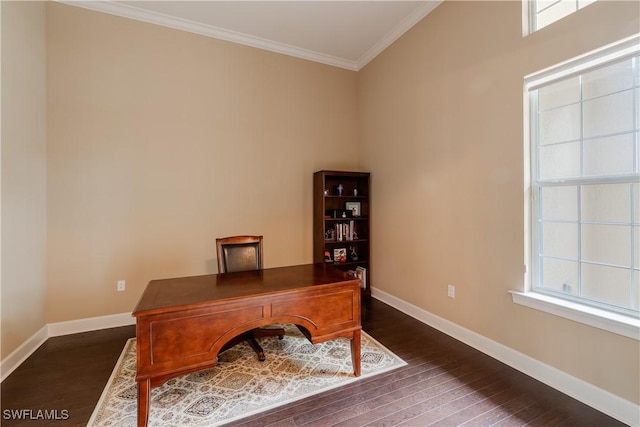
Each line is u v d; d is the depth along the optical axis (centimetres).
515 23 220
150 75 316
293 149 391
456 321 276
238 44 358
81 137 289
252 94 367
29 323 247
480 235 252
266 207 376
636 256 172
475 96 253
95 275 296
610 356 172
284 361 236
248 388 200
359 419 172
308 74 400
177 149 329
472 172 258
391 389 200
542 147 216
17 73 232
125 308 308
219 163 349
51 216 279
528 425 167
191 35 334
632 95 171
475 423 169
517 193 222
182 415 175
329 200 410
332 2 295
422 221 316
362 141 422
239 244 279
